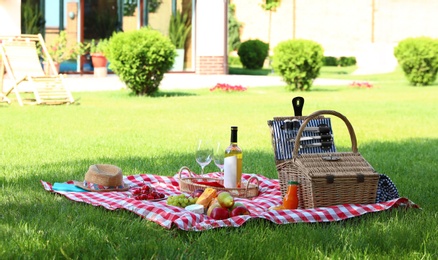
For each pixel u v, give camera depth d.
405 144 8.36
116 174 4.93
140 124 10.09
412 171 6.37
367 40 34.12
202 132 9.22
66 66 21.50
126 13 22.33
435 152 7.73
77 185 4.93
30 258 3.13
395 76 24.61
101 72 21.25
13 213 4.06
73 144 7.81
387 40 34.09
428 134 9.48
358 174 4.33
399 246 3.52
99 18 21.83
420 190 5.29
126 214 4.09
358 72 27.30
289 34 34.25
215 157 5.02
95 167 4.97
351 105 13.70
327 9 34.12
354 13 34.06
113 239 3.53
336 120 10.99
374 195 4.42
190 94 16.16
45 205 4.33
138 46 14.93
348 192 4.34
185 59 23.52
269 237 3.62
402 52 20.20
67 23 21.33
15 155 6.89
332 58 30.95
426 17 34.03
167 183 5.35
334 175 4.28
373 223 3.98
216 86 17.03
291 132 4.70
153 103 13.66
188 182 4.95
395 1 33.94
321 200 4.28
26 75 12.84
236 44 33.50
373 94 16.81
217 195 4.33
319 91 17.67
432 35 34.06
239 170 4.86
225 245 3.44
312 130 4.73
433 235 3.77
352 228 3.85
